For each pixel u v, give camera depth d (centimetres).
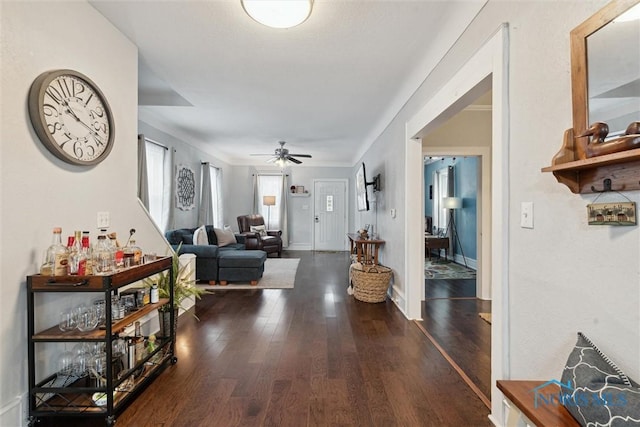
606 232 108
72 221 191
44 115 167
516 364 154
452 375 219
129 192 246
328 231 891
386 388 202
